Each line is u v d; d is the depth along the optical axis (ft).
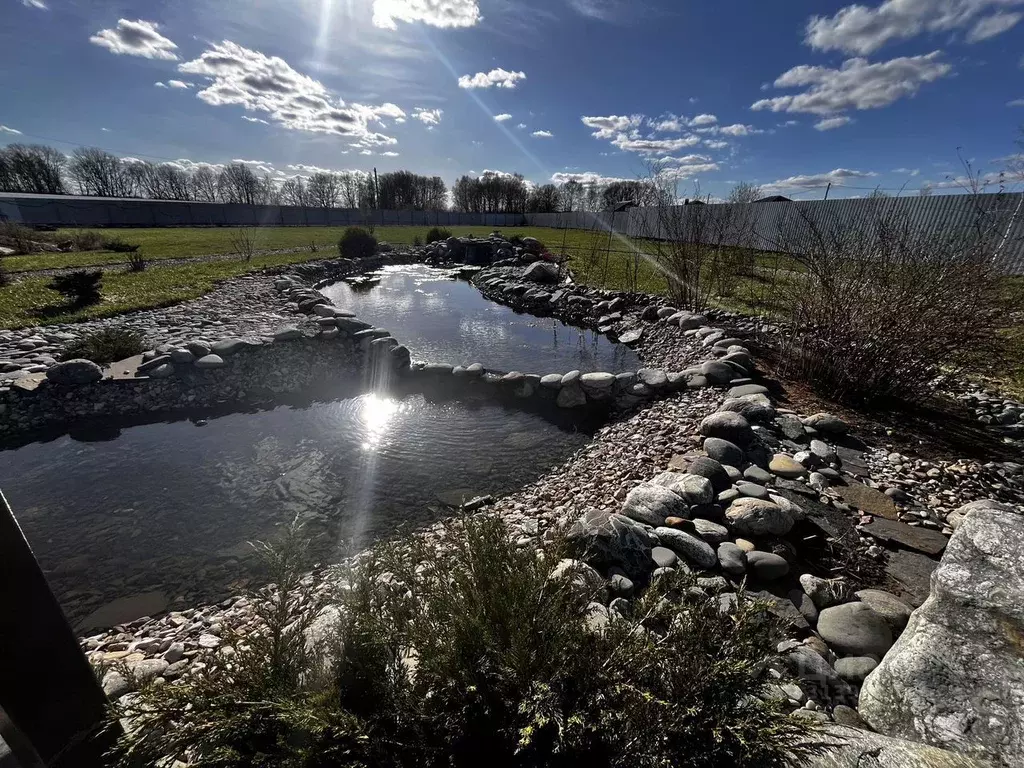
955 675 4.87
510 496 12.34
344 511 11.67
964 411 13.78
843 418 13.46
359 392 19.36
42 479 12.90
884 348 13.65
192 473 13.29
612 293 33.86
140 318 24.45
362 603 4.81
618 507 10.21
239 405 17.92
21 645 3.35
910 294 13.14
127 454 14.29
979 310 12.40
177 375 18.19
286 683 4.17
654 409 16.21
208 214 122.93
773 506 8.84
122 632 8.20
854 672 6.00
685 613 4.68
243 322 24.77
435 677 4.25
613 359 24.59
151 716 3.90
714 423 12.64
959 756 4.05
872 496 9.93
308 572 9.51
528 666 4.02
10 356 18.40
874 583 7.68
